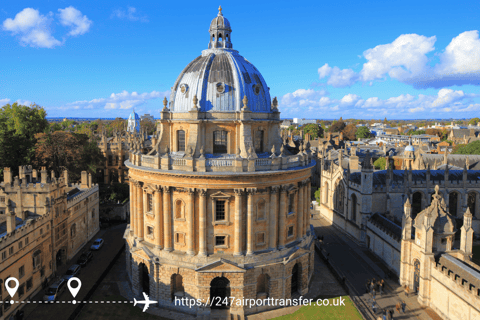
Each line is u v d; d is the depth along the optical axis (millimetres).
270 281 53812
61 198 67688
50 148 91188
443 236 55344
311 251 63156
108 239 84188
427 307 54625
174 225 53625
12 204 61688
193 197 51594
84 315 51625
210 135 55312
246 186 51438
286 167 54500
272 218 54000
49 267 62562
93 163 110188
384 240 70375
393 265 66750
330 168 99125
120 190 107688
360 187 80250
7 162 88062
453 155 122875
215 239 52656
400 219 81562
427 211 56250
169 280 53000
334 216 96000
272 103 60594
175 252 53406
